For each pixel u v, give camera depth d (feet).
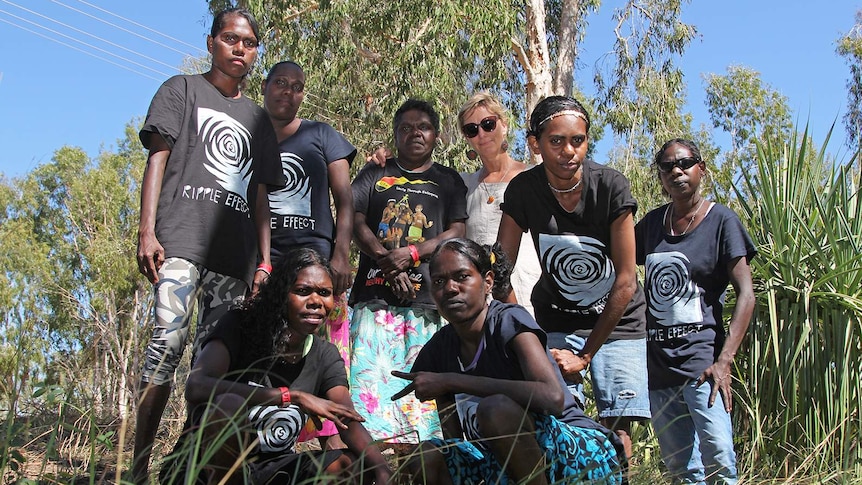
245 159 12.91
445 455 10.07
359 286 15.67
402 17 42.80
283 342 10.34
